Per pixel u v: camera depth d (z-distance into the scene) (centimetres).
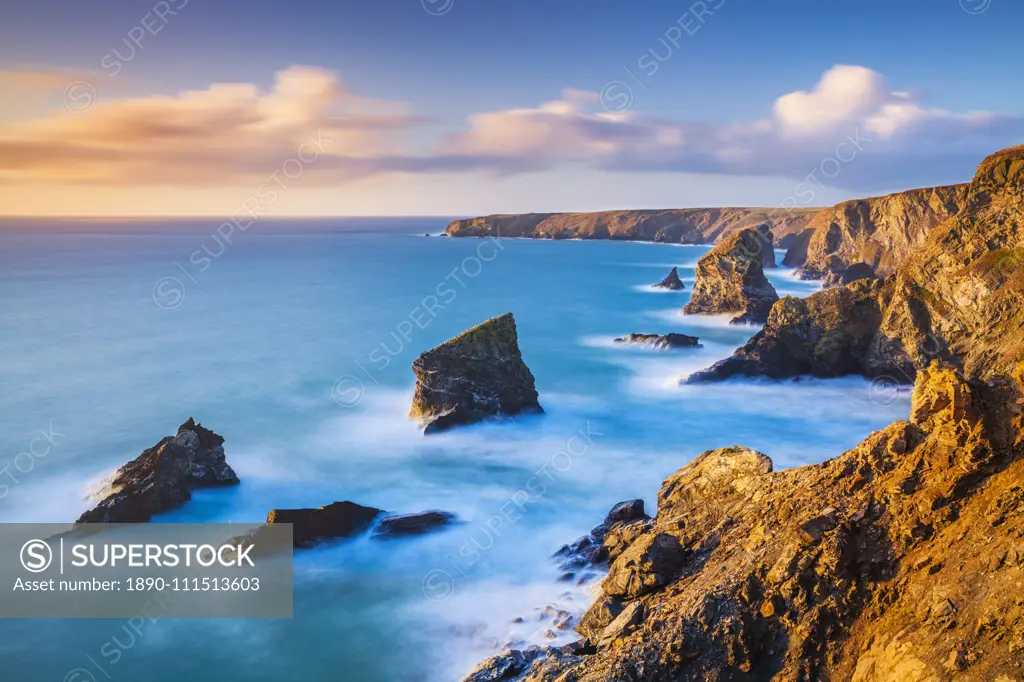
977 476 1603
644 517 3036
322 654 2394
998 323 5075
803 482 1969
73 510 3684
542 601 2595
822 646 1523
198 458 3734
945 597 1378
